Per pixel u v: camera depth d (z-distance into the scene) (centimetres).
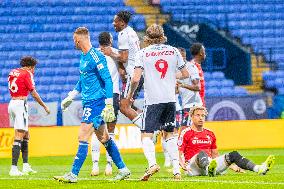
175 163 3234
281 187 2784
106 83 3069
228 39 8788
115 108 3884
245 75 8450
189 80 4531
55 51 8475
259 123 6800
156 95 3125
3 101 7950
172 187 2805
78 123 6844
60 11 8800
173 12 8919
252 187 2784
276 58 8606
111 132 3903
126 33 3869
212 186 2834
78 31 3086
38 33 8631
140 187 2827
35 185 3155
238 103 7094
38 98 4234
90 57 3077
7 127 6594
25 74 4181
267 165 3278
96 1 8906
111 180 3272
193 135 3541
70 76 8212
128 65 3906
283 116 7262
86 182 3183
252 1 9038
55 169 4681
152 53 3131
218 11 8950
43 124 6806
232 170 3728
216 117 7038
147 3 8931
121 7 8906
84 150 3116
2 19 8681
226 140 6712
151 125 3133
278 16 8975
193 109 3559
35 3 8825
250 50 8644
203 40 8819
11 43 8512
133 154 6156
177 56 3167
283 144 6831
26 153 4284
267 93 8269
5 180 3512
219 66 8475
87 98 3097
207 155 3400
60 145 6381
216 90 8206
